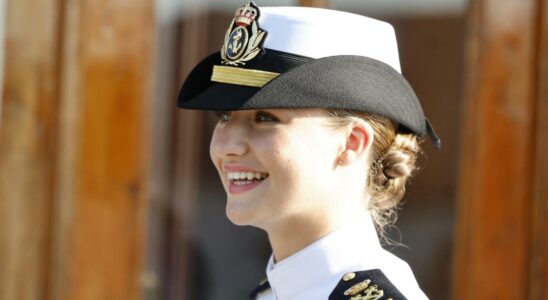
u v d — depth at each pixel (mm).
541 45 11992
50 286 12203
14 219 12141
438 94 12805
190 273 13023
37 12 12141
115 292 12383
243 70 6934
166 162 12805
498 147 12156
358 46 7016
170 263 12875
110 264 12359
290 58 6898
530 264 12047
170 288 12883
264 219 6891
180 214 12914
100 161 12289
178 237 12898
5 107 12125
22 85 12125
